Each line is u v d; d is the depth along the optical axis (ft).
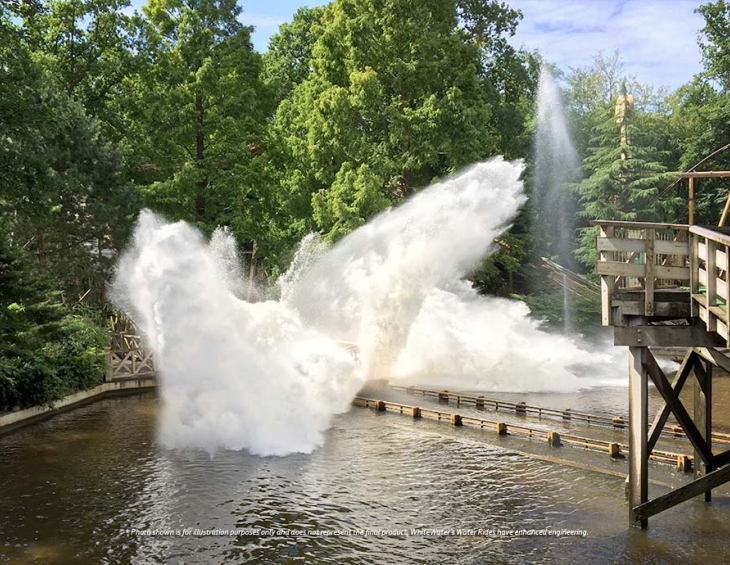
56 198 88.33
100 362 78.79
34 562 34.37
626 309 33.91
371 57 115.44
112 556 35.09
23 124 68.28
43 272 83.15
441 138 110.32
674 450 51.83
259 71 112.47
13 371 63.52
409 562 34.14
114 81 109.60
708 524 37.45
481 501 42.39
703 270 31.91
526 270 138.10
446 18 119.14
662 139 151.84
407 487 45.09
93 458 52.21
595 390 80.69
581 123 148.36
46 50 106.22
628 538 35.94
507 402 70.13
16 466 50.26
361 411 68.85
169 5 107.14
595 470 48.11
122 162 97.60
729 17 151.74
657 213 130.41
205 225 104.37
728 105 136.77
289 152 116.67
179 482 46.47
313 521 39.52
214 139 106.52
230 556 35.04
